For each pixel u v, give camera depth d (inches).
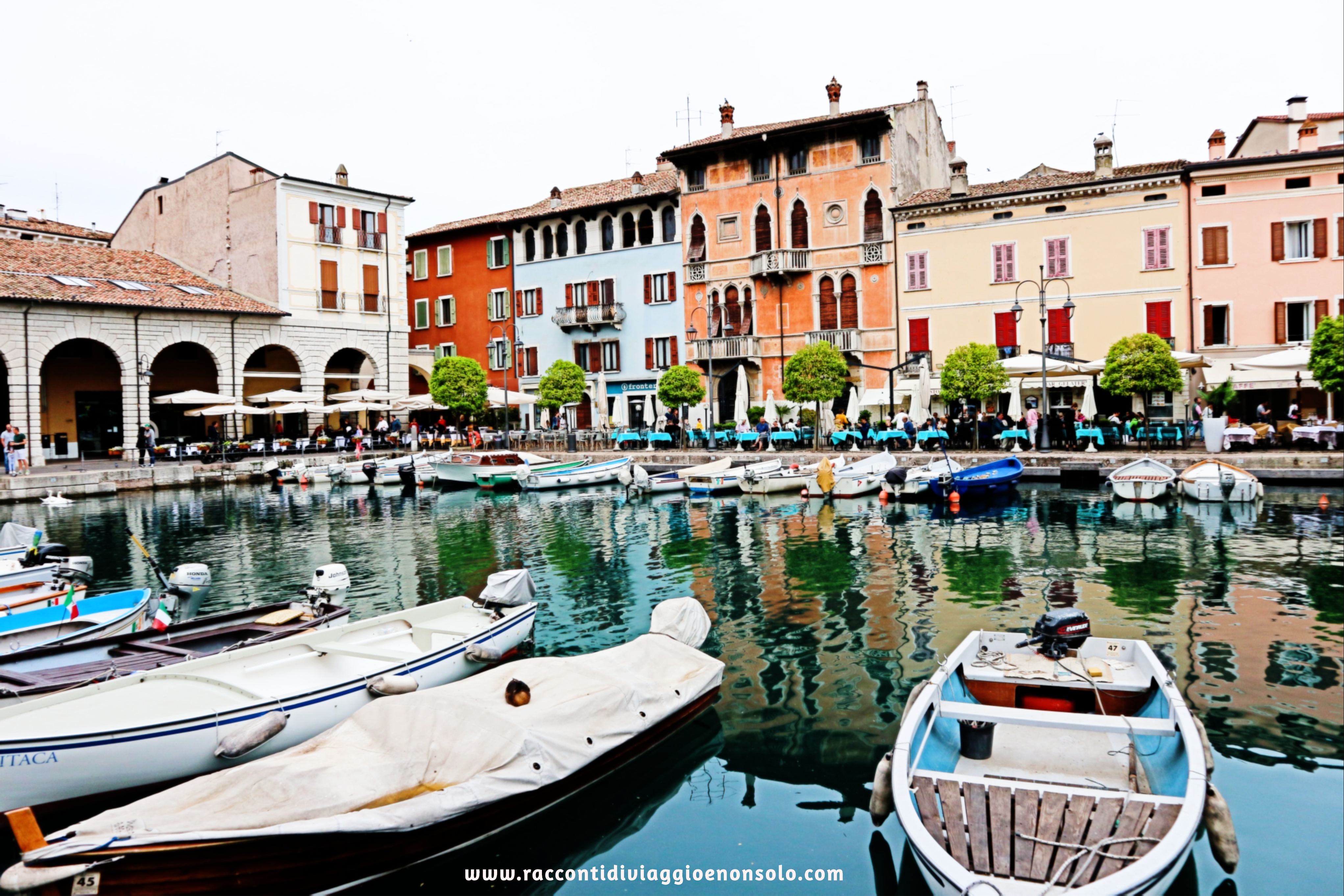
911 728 263.9
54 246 1691.7
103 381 1689.2
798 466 1200.2
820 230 1737.2
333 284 1887.3
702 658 386.0
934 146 1942.7
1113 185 1473.9
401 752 279.4
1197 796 230.4
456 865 267.0
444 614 465.4
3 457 1392.7
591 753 304.8
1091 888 194.5
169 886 224.8
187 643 433.4
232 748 305.4
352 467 1448.1
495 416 2068.2
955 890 197.8
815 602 566.9
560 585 642.8
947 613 529.7
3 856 279.4
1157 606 527.5
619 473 1376.7
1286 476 1021.8
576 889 257.8
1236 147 1717.5
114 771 296.2
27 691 343.0
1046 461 1144.2
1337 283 1363.2
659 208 1909.4
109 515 1093.1
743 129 1872.5
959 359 1280.8
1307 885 242.2
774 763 330.0
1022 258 1555.1
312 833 234.1
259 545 850.8
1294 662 420.8
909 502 1039.6
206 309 1638.8
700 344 1829.5
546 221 2049.7
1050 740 297.9
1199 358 1175.6
